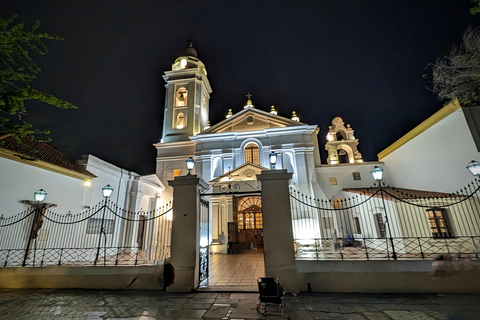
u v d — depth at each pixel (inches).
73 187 514.3
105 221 589.0
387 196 532.1
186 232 288.2
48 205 434.3
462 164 483.5
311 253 495.2
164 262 286.8
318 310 208.7
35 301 244.8
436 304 215.2
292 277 255.4
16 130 304.7
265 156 855.7
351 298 237.3
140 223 704.4
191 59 1122.0
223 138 900.0
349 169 818.2
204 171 856.9
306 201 751.1
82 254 505.7
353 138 898.1
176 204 299.9
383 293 250.1
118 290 282.4
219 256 565.9
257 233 719.7
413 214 468.8
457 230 444.8
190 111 1004.6
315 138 981.8
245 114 940.6
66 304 235.3
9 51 283.4
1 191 377.7
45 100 300.4
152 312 212.1
